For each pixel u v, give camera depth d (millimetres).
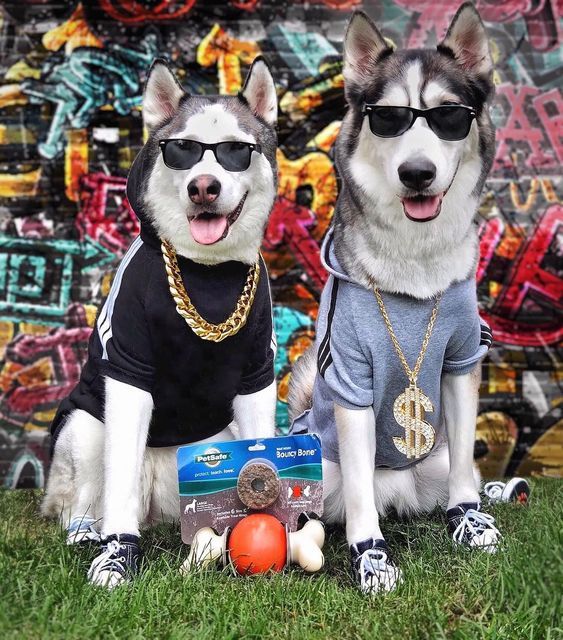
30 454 1777
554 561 854
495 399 1819
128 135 1824
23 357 1794
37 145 1812
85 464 1099
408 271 981
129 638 777
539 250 1835
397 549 1083
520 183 1837
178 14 1817
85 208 1814
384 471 1154
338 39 1828
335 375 1013
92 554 1004
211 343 1027
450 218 975
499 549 957
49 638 752
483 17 1834
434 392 1044
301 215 1821
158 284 1007
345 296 1014
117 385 1001
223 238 993
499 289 1829
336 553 1088
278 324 1811
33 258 1809
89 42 1812
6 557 951
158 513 1185
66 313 1807
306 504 1029
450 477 1083
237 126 1017
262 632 809
